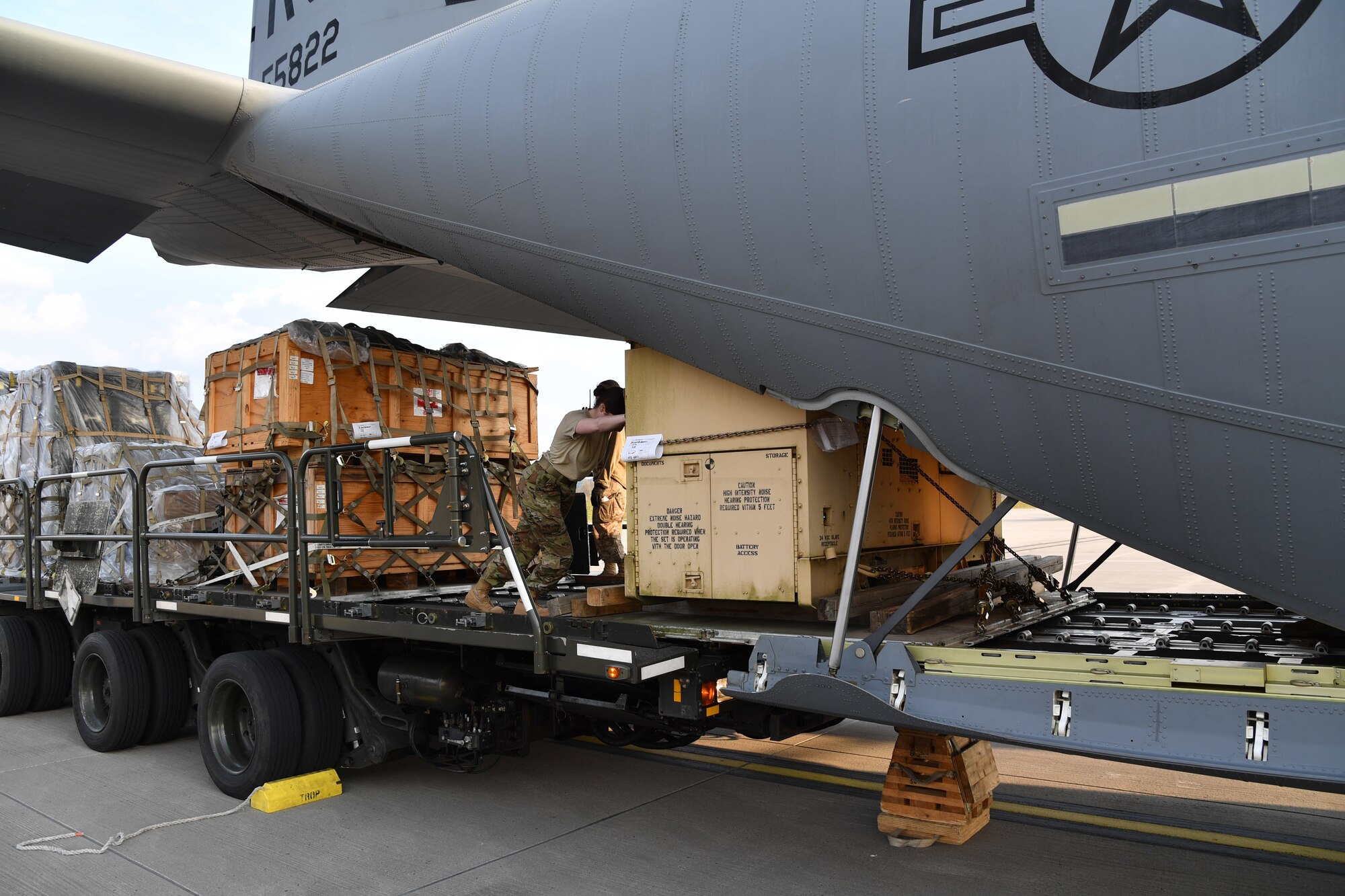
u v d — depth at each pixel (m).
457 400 6.00
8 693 7.41
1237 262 2.65
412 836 4.55
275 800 4.96
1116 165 2.79
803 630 3.77
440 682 4.68
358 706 5.21
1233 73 2.62
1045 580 4.61
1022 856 4.15
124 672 6.12
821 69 3.26
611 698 4.43
